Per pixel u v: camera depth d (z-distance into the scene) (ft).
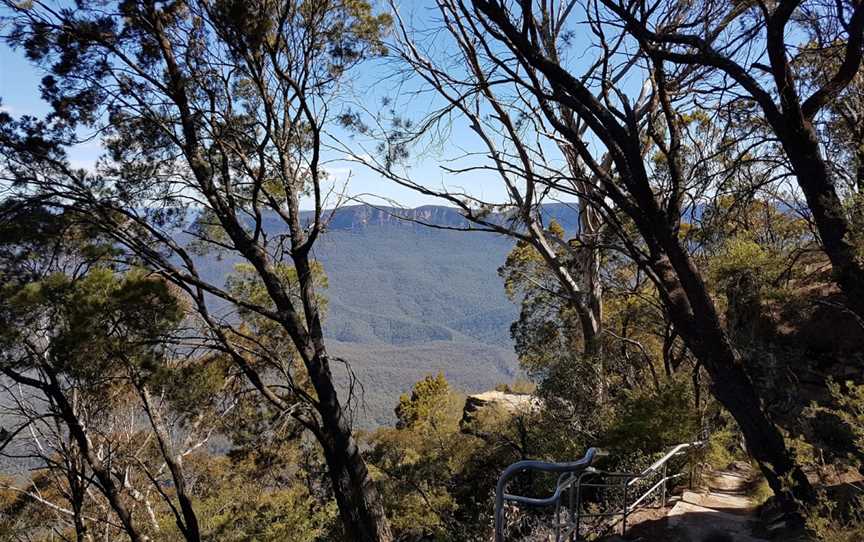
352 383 36.63
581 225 41.98
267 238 38.91
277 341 47.88
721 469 27.22
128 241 33.40
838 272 15.84
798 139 16.15
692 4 20.07
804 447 14.97
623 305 54.95
